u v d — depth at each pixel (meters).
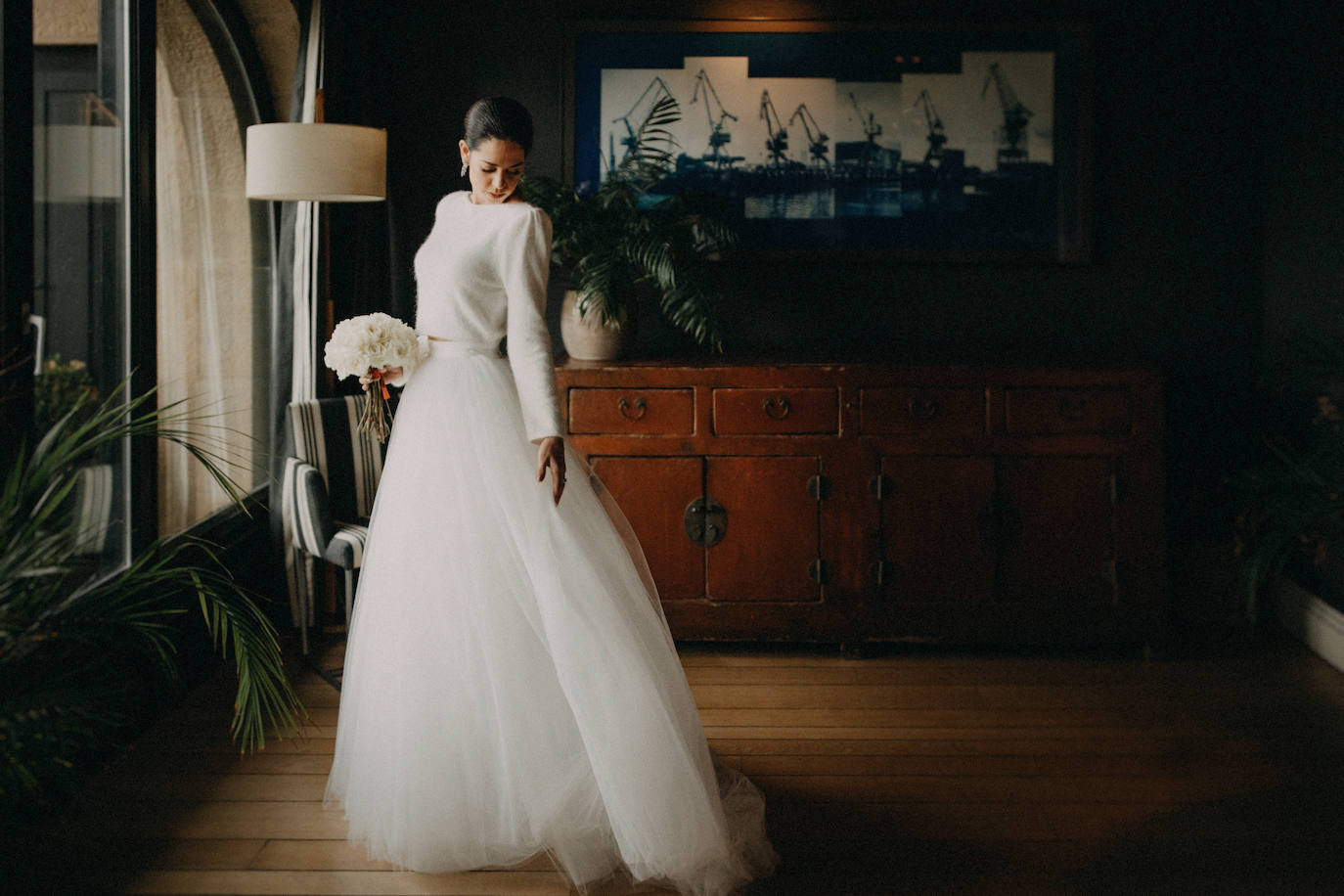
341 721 2.56
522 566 2.28
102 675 2.71
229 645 3.65
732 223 4.22
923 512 3.77
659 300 4.24
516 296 2.29
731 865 2.28
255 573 3.89
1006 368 3.73
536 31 4.20
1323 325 3.78
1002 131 4.18
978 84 4.17
